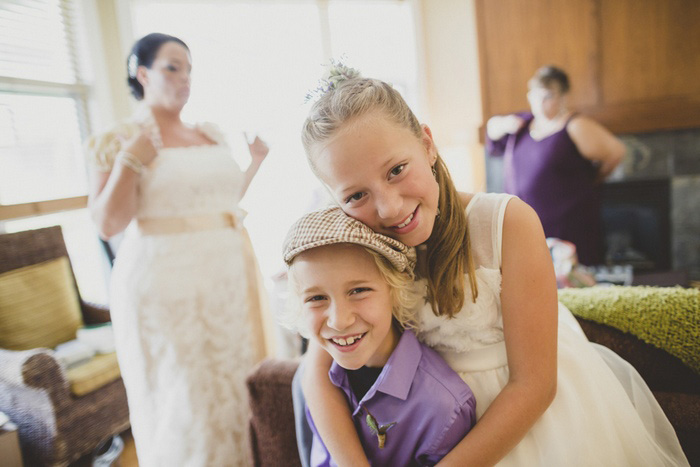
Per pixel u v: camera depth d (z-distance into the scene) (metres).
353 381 0.78
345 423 0.75
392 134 0.61
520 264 0.70
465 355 0.81
